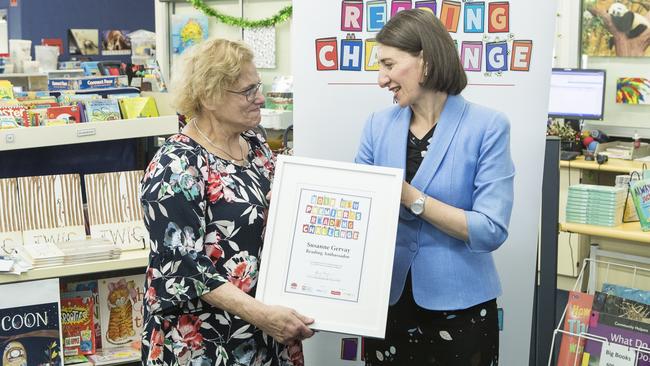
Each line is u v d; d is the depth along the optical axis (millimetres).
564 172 5633
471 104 2117
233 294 1988
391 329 2215
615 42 6023
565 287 5660
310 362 2936
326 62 2787
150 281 2008
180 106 2082
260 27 6066
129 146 3328
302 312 2049
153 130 3090
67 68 8023
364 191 2076
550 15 2516
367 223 2064
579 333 2812
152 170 2023
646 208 4016
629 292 3113
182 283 1963
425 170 2088
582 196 4152
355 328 2027
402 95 2053
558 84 6070
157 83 5039
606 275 4195
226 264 2053
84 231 2988
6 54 6898
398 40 2012
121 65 7898
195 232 1990
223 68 1999
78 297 2939
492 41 2582
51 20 10891
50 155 3168
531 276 2645
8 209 2887
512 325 2689
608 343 2752
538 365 2912
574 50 6238
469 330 2127
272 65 6062
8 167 3100
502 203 2025
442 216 2016
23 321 2686
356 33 2736
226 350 2084
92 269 2760
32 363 2707
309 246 2076
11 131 2787
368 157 2236
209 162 2053
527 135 2584
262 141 2303
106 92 3721
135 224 3031
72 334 2926
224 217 2045
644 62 5945
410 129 2166
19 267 2650
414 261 2137
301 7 2787
